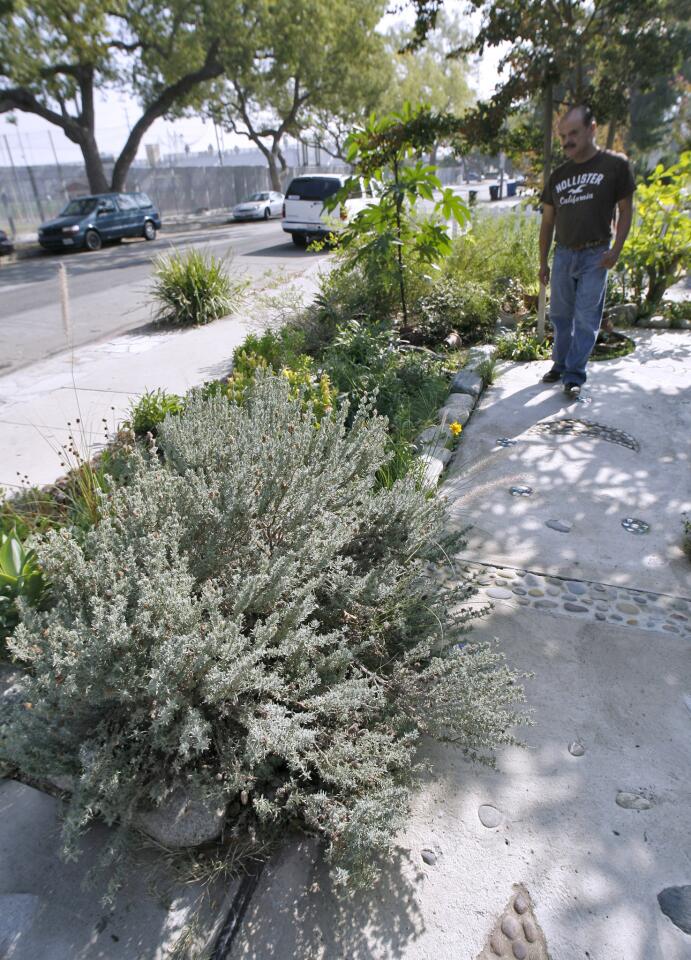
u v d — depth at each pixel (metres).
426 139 6.01
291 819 1.92
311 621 2.31
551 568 3.11
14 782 2.07
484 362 5.51
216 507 2.32
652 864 1.82
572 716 2.30
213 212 33.31
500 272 8.04
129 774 1.75
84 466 3.46
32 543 2.38
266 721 1.80
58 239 17.69
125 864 1.71
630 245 7.01
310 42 24.61
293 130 36.00
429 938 1.65
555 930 1.67
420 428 4.37
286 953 1.61
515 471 3.99
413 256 6.98
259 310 7.73
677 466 4.01
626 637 2.67
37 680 1.76
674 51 5.95
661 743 2.20
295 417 3.03
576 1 5.77
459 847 1.87
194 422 2.95
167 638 1.79
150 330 7.99
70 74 21.52
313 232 15.62
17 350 7.34
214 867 1.79
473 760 2.05
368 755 1.90
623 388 5.25
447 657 2.27
